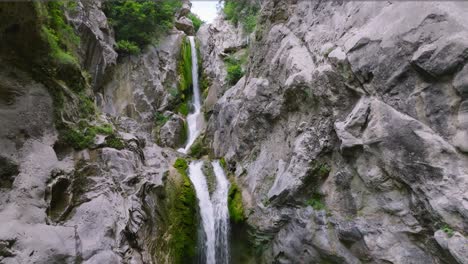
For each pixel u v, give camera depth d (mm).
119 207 7055
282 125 10000
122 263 6039
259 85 11102
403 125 5906
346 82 7488
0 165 5523
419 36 5957
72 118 7602
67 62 7676
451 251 4863
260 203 9352
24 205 5383
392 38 6457
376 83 6680
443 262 5352
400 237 6000
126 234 6758
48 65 7078
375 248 6289
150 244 7516
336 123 7461
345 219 7070
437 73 5555
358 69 7059
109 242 6051
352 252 6816
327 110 8016
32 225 5262
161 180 9172
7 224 4941
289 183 8195
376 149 6410
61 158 6867
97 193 6891
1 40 6133
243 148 11461
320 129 8078
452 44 5395
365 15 7562
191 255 8969
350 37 7688
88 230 6016
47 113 6805
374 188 6594
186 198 9711
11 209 5180
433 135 5496
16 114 6148
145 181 8367
